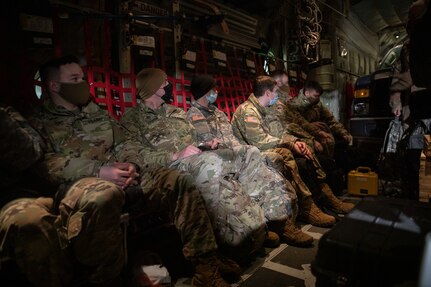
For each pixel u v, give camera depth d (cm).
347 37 802
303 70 618
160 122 249
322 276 105
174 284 193
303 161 315
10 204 141
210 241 175
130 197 184
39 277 133
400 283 92
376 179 352
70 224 143
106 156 209
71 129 201
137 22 315
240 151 244
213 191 202
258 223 208
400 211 124
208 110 305
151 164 212
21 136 154
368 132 411
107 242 148
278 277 197
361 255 98
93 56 286
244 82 445
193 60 359
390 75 383
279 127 327
